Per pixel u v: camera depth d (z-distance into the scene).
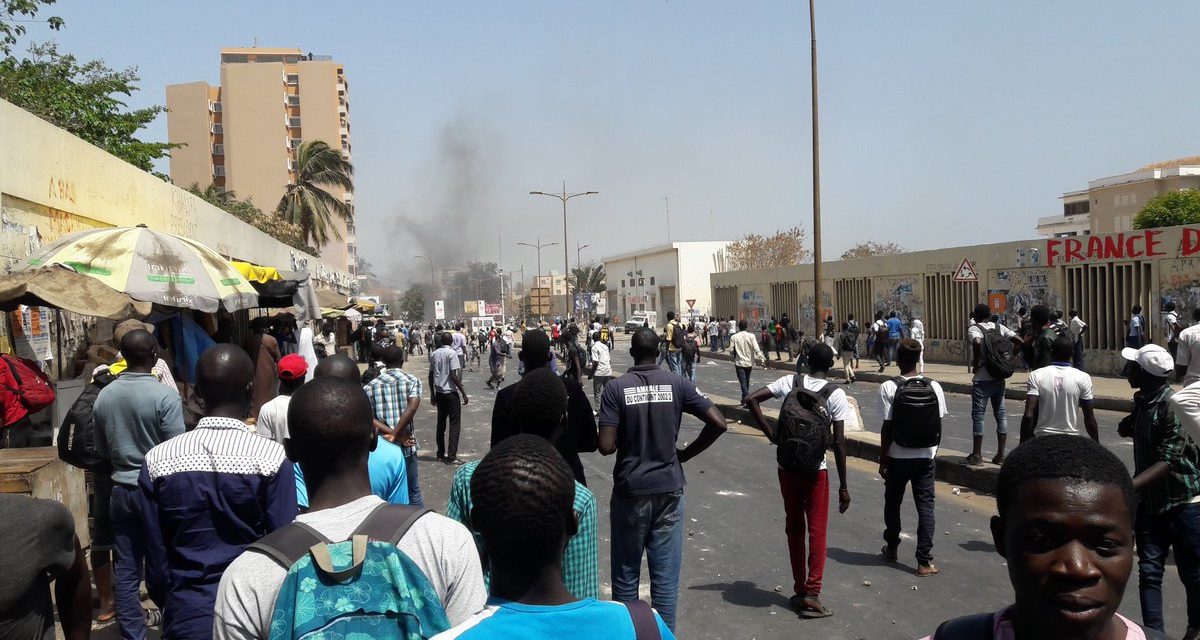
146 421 4.63
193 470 3.16
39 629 2.74
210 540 3.14
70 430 5.32
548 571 1.97
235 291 8.36
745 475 10.80
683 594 6.45
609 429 4.98
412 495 8.32
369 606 2.14
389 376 8.23
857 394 20.52
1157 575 4.86
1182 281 20.22
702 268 74.81
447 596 2.39
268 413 5.32
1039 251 24.36
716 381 25.25
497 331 24.12
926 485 6.67
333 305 20.12
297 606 2.12
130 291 7.09
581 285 107.69
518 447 2.04
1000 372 9.48
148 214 13.64
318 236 46.88
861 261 32.94
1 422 6.65
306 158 46.19
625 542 5.04
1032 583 1.58
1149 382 4.86
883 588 6.43
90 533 6.80
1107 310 22.16
